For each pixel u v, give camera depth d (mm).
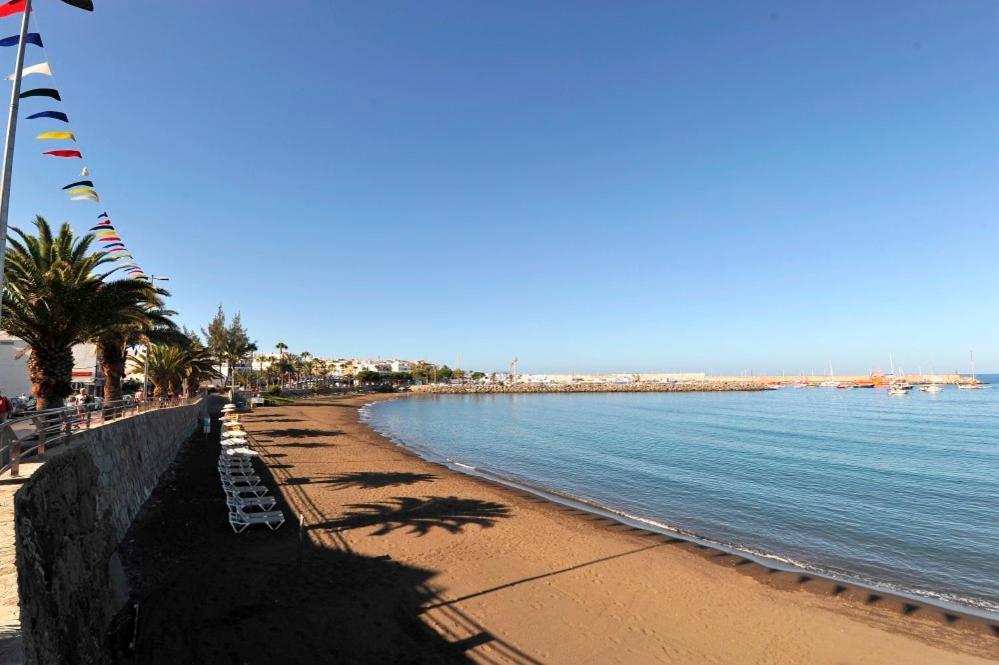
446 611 10672
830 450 42094
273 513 15391
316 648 8781
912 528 19938
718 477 29891
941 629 11125
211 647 8523
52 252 17328
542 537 16234
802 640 10391
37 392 16422
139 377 46062
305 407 78375
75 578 6461
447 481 24875
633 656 9469
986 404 108438
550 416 79188
